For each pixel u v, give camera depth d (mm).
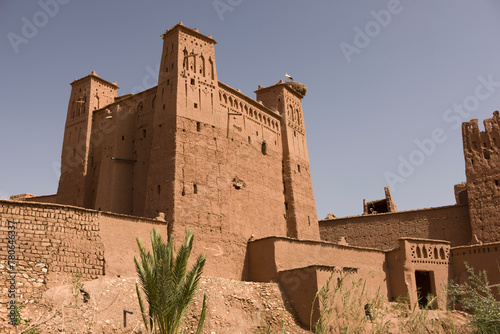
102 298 18953
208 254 26750
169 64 29922
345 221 43000
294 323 23406
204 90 30281
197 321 20562
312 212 37562
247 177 32531
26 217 19703
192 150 28234
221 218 28234
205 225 27250
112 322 18312
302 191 37156
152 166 28062
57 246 20078
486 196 38844
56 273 18391
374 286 29594
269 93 39031
